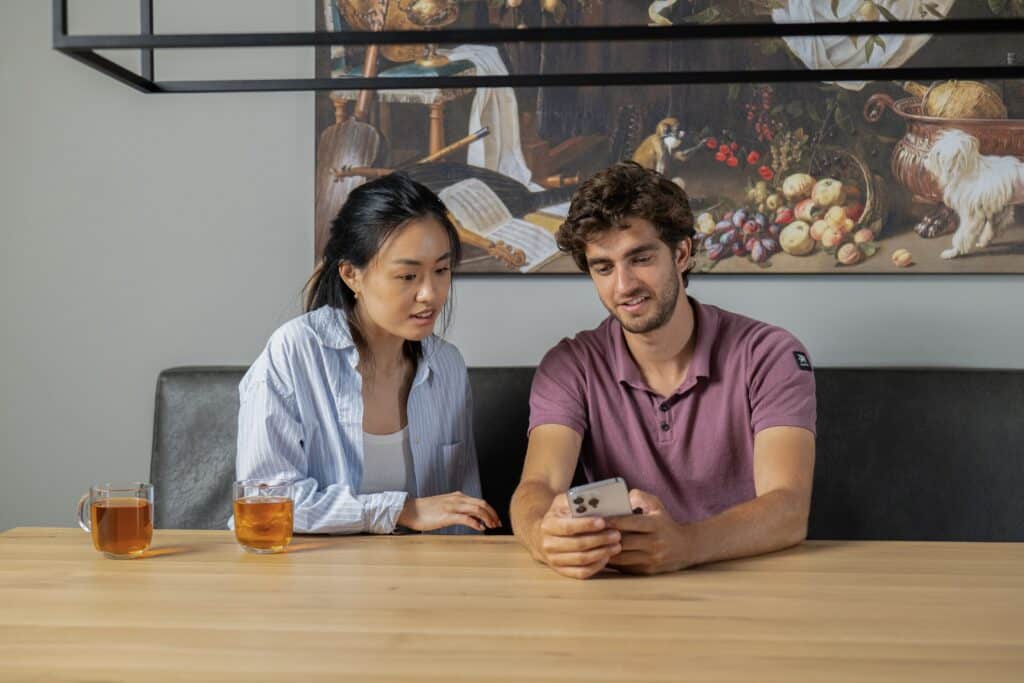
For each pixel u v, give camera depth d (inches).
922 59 81.8
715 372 64.0
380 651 34.8
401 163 84.6
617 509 45.7
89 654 34.6
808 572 45.8
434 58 84.0
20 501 87.8
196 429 77.2
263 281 86.7
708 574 45.5
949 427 75.6
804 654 34.5
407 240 60.7
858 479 75.9
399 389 69.2
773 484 56.9
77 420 87.5
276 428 62.8
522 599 41.2
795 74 51.8
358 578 44.6
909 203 82.3
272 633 36.7
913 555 49.1
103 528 48.0
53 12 42.2
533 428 65.1
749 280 84.4
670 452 64.4
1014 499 74.7
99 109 86.7
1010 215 81.7
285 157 86.1
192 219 86.7
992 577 44.7
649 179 59.6
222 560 48.1
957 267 82.2
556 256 84.3
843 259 82.7
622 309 60.2
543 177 84.0
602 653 34.5
